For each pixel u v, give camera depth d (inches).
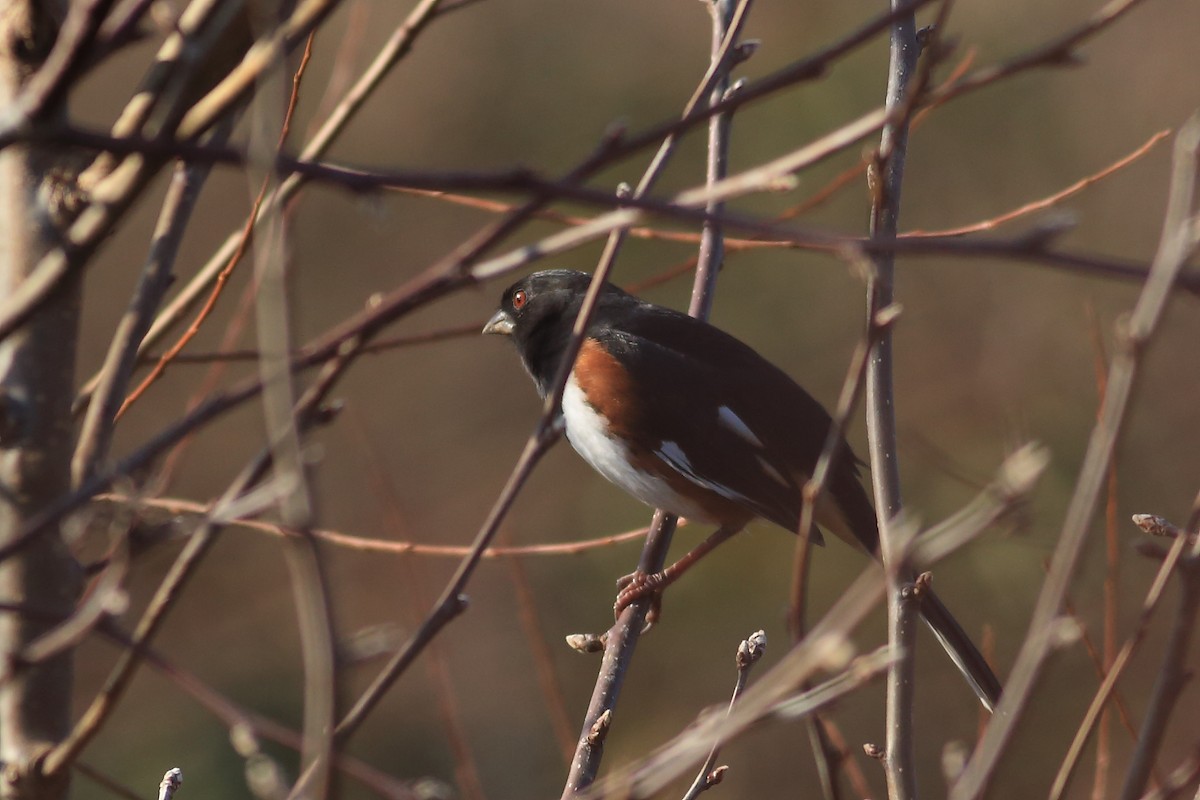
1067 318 669.9
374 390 776.9
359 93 180.2
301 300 808.3
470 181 103.5
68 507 114.7
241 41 111.1
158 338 193.5
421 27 181.5
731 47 172.7
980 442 635.5
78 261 110.2
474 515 735.7
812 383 661.9
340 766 112.7
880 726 582.6
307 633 112.0
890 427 185.9
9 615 144.6
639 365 297.9
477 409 775.1
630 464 298.2
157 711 582.6
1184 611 134.8
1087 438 617.9
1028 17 712.4
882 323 123.3
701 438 290.5
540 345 325.1
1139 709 532.7
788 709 132.2
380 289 816.3
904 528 124.3
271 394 109.7
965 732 573.0
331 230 819.4
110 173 144.4
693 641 605.9
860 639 514.3
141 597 346.6
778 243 265.9
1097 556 558.6
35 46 143.3
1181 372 639.1
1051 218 100.2
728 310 669.9
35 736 146.6
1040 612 132.4
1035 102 701.9
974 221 698.8
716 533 296.0
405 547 226.7
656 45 785.6
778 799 594.9
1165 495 616.7
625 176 700.0
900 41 188.9
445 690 247.3
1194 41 699.4
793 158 106.4
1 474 146.6
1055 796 148.7
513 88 797.9
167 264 148.0
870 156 146.5
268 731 124.9
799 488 285.4
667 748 144.3
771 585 604.7
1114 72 706.2
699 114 109.0
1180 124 696.4
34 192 147.0
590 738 194.4
